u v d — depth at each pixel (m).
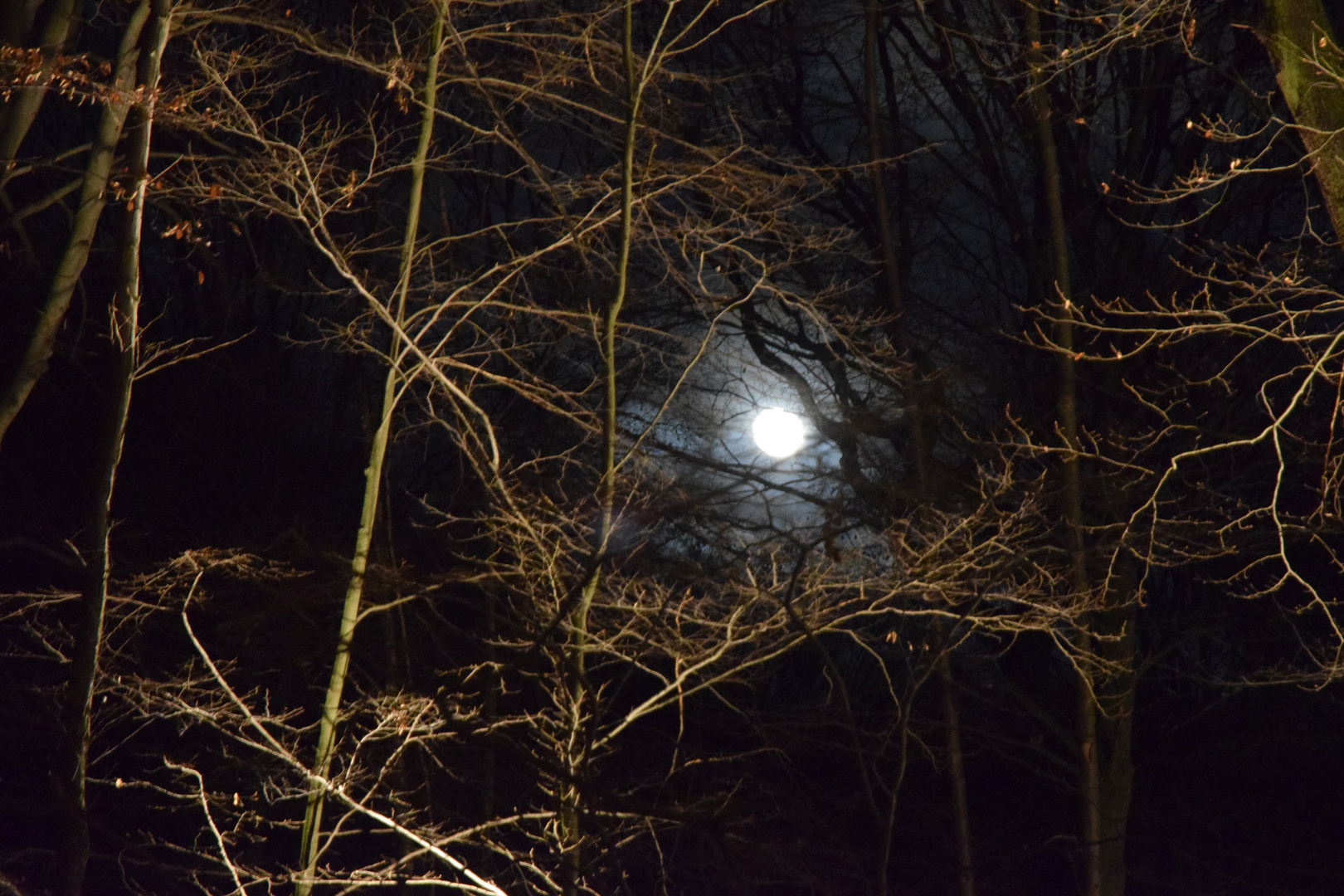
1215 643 11.25
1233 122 9.65
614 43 7.30
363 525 6.72
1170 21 8.81
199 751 7.93
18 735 7.72
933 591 6.75
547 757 6.42
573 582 6.61
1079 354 7.22
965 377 10.11
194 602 7.30
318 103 9.66
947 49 10.54
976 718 11.22
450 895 8.38
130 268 5.97
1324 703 10.65
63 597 6.32
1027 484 8.14
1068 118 10.09
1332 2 5.67
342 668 6.52
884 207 10.23
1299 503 10.38
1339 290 8.94
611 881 8.13
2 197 6.08
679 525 7.13
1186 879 11.43
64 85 5.72
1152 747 11.79
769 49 10.93
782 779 9.59
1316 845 11.30
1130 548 8.13
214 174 6.46
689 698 9.30
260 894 8.05
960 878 9.49
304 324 10.79
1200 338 9.62
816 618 6.68
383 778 7.25
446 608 9.49
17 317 9.38
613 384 6.88
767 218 8.05
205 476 10.23
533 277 8.62
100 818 8.83
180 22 6.58
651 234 7.54
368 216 9.03
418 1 7.50
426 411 7.34
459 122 6.98
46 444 9.66
